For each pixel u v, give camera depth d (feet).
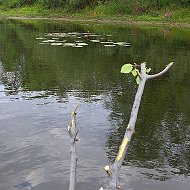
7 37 73.20
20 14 139.95
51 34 78.59
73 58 49.85
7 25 100.42
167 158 20.01
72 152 7.83
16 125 24.39
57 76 39.06
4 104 29.01
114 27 93.91
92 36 74.79
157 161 19.62
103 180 17.42
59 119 25.68
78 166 18.72
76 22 109.70
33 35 76.69
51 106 28.60
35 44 62.85
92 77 38.68
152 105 29.30
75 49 57.47
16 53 53.93
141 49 58.03
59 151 20.48
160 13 108.37
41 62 47.14
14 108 28.02
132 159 19.79
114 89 34.04
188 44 63.82
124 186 16.94
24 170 18.34
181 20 101.81
